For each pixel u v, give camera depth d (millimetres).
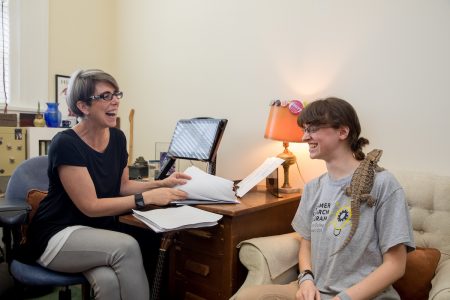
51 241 1290
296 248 1394
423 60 1583
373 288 1002
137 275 1263
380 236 1067
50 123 2514
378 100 1713
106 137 1521
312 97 1930
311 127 1190
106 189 1481
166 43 2668
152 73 2777
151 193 1411
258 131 2160
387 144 1692
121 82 3025
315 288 1116
